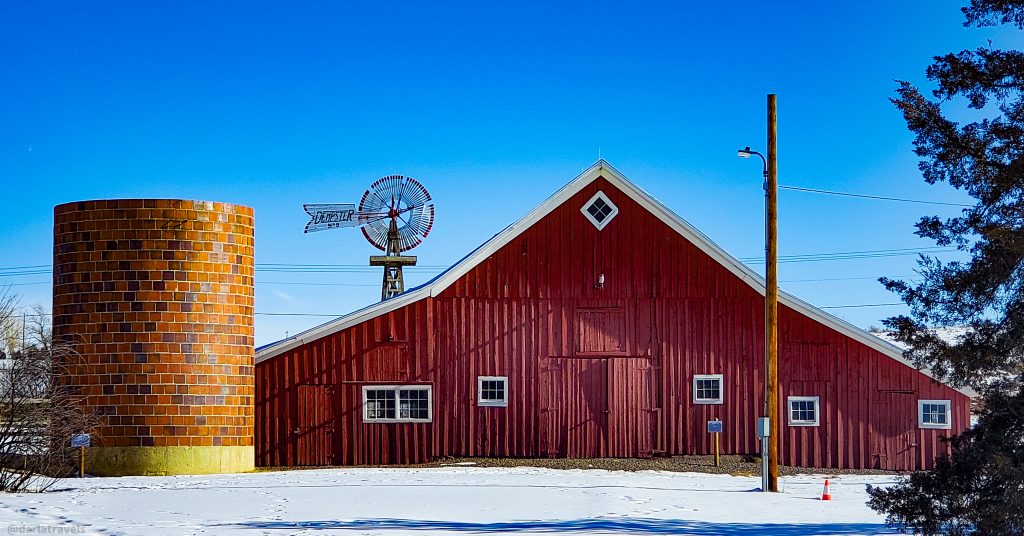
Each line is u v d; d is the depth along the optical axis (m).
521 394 34.16
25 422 26.77
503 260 34.62
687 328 34.38
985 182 16.69
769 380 27.20
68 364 31.47
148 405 31.50
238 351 32.72
